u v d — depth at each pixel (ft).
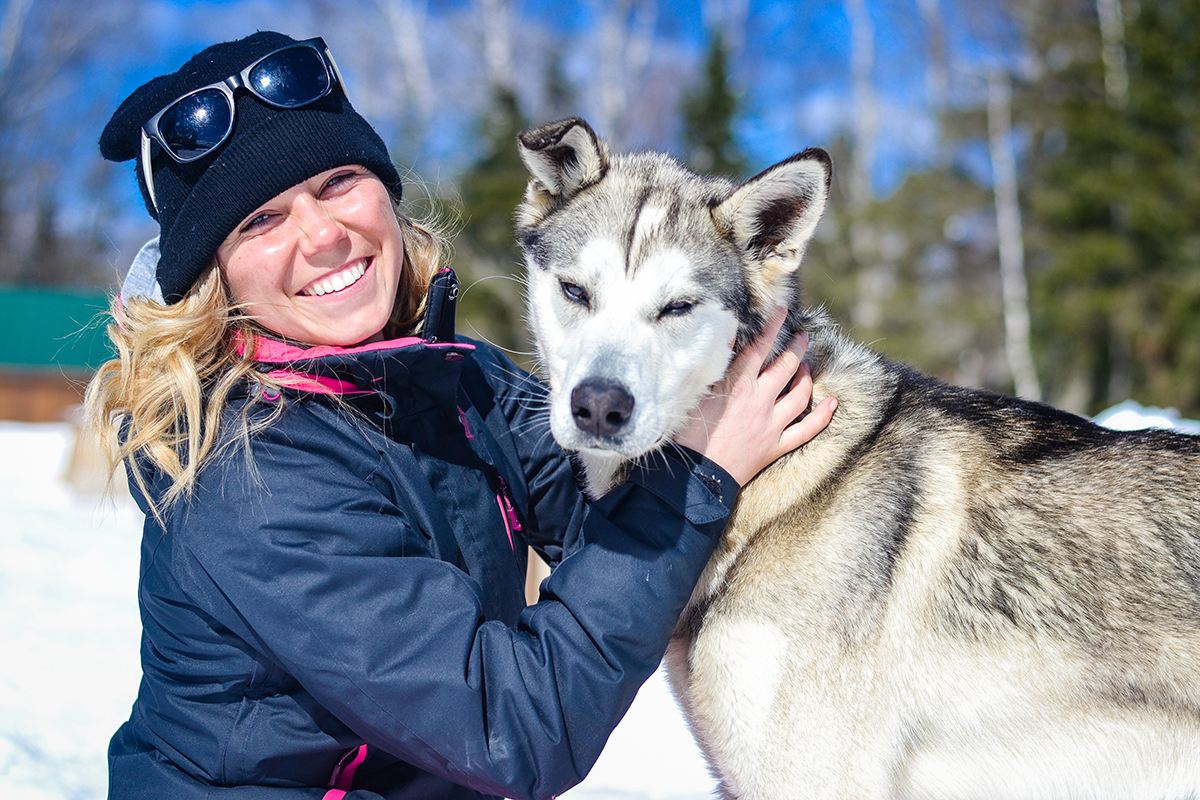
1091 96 56.34
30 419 55.21
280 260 5.79
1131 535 6.66
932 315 59.57
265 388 5.47
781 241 6.97
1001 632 6.61
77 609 13.75
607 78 61.21
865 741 6.43
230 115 5.56
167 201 5.74
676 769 9.50
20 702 10.05
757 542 6.60
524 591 6.58
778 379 6.42
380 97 66.49
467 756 5.00
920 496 6.84
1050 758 6.65
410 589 5.14
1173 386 50.19
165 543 5.29
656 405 6.13
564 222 7.10
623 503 5.65
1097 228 54.24
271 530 5.05
